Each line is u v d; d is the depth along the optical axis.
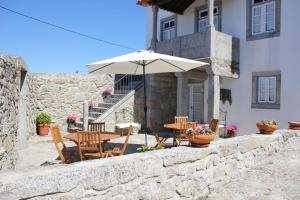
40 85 11.35
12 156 6.09
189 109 13.88
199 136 4.58
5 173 2.71
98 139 5.54
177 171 4.05
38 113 11.23
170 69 7.73
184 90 11.25
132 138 10.69
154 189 3.71
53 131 5.63
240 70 11.29
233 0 11.62
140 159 3.55
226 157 5.12
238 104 11.38
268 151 6.79
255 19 11.09
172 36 14.41
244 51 11.19
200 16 12.94
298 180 5.34
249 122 11.02
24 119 8.39
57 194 2.74
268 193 4.72
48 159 7.00
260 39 10.71
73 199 2.86
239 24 11.37
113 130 11.51
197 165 4.39
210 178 4.68
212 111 10.15
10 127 5.95
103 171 3.12
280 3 10.17
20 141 8.28
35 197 2.60
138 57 6.31
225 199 4.46
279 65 10.17
